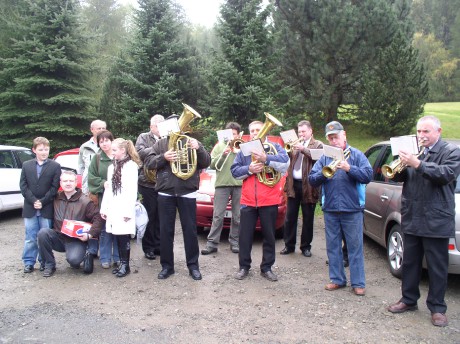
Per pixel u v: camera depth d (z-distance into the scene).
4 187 8.12
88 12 28.20
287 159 4.93
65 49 12.44
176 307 4.22
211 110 10.68
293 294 4.57
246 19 10.49
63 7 12.66
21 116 12.20
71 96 12.32
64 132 12.45
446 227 3.73
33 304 4.30
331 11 11.85
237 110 10.52
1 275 5.18
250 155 4.80
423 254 4.02
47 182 5.20
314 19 12.34
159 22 11.28
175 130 4.62
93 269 5.40
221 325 3.83
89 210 5.28
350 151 4.61
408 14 13.84
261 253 6.15
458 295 4.57
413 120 11.81
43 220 5.23
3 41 13.80
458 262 4.17
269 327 3.79
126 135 11.09
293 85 12.66
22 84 11.95
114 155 5.04
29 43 11.95
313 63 12.14
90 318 3.97
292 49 12.10
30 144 12.27
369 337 3.61
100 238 5.46
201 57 12.11
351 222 4.54
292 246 6.11
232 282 4.93
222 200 6.09
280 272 5.30
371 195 5.93
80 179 6.88
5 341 3.54
